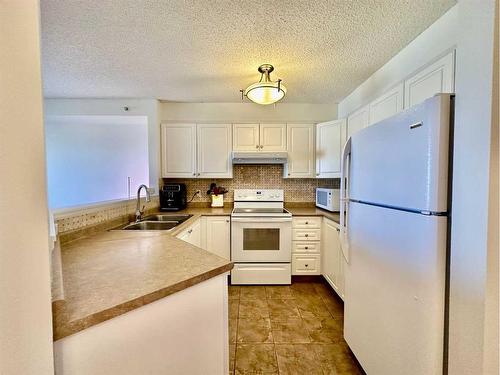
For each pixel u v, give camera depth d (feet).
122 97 9.57
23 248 1.50
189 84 8.28
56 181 11.95
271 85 6.14
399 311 3.51
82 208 5.04
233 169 10.91
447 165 2.94
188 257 3.53
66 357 1.98
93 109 9.68
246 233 9.01
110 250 3.93
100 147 12.17
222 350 3.21
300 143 10.16
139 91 8.93
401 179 3.46
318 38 5.53
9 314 1.42
